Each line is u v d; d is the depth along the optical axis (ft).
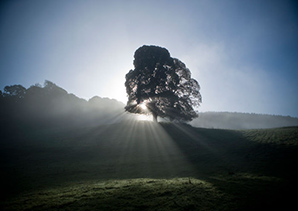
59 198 31.32
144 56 140.05
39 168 65.77
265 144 75.31
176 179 42.65
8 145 117.70
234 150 74.90
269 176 38.78
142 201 27.35
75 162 72.84
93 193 32.91
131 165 65.51
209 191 30.68
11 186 45.62
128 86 145.48
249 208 23.36
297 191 28.02
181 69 151.74
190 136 110.73
